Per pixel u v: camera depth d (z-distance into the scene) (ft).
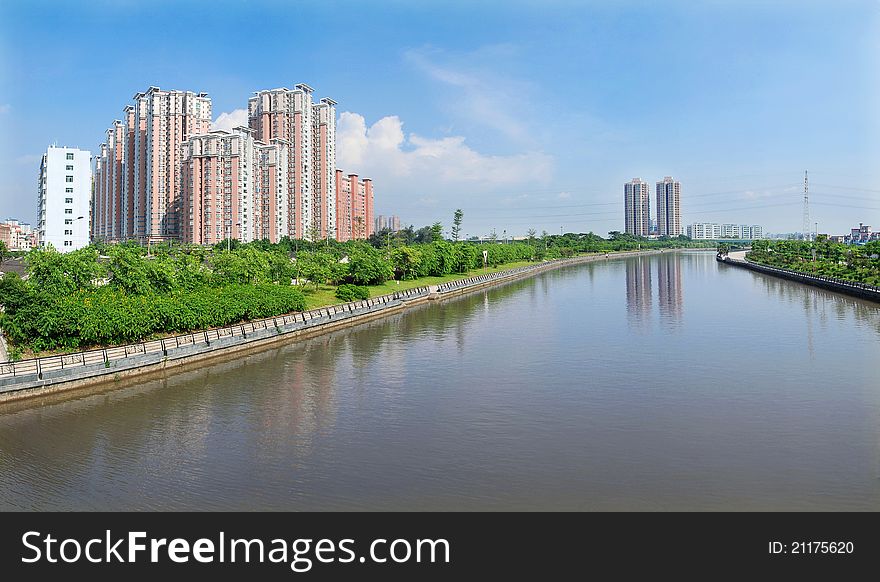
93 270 137.59
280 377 114.62
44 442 79.05
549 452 74.08
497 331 168.66
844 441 76.33
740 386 103.71
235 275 183.73
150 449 76.38
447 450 75.15
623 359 127.75
